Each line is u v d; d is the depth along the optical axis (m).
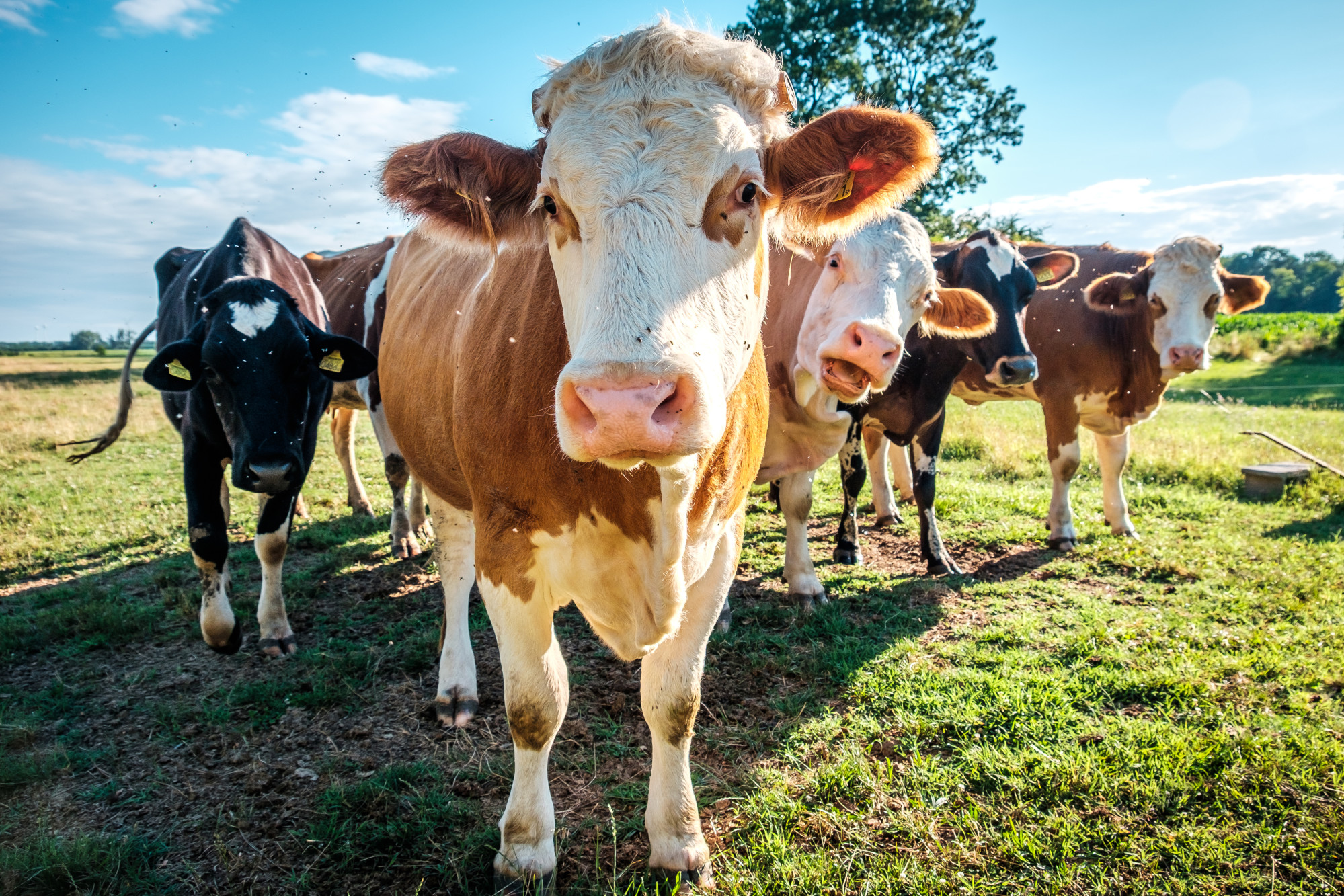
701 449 1.74
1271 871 2.74
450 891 2.73
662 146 1.90
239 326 4.18
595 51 2.11
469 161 2.30
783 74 2.55
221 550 4.39
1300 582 5.48
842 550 6.39
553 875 2.70
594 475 2.35
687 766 2.80
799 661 4.46
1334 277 103.50
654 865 2.75
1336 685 4.05
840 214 2.51
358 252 8.25
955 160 30.06
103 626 4.91
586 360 1.68
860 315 4.23
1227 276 7.21
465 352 2.85
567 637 4.89
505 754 3.57
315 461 11.34
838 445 5.10
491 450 2.56
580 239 1.94
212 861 2.88
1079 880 2.75
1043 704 3.86
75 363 44.72
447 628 4.05
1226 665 4.23
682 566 2.44
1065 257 6.70
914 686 4.12
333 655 4.51
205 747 3.64
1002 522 7.47
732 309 1.97
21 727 3.70
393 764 3.46
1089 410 7.02
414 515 7.05
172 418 5.11
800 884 2.69
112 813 3.16
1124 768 3.32
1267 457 9.69
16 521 7.80
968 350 5.95
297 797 3.26
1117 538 6.86
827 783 3.25
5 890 2.67
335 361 4.48
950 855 2.87
